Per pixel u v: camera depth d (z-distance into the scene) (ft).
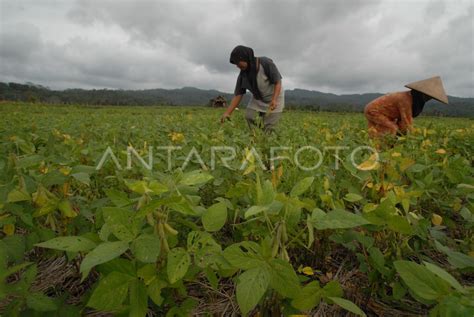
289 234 4.91
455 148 12.64
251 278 2.94
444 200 6.89
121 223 3.03
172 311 3.79
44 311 3.39
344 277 5.47
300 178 6.17
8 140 11.02
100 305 2.86
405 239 4.69
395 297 4.16
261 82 19.03
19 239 3.99
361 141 12.47
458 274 5.26
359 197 4.79
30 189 4.43
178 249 3.14
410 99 18.74
